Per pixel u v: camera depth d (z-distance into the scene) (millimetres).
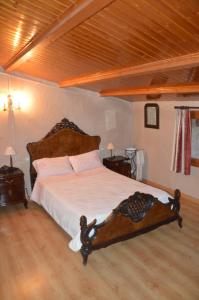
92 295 2717
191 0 1615
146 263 3230
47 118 5391
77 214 3455
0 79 4836
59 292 2773
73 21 2107
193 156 5102
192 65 2576
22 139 5203
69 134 5625
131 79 3783
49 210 4258
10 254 3498
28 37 2924
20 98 5055
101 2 1719
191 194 5207
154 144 5992
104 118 6125
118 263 3250
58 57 3461
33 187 5191
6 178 4684
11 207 5062
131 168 6422
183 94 4332
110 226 3299
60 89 5438
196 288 2771
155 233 3930
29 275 3062
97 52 2902
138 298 2656
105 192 4148
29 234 4023
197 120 4918
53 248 3625
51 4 2033
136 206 3482
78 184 4562
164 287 2801
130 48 2564
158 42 2295
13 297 2719
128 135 6598
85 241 3152
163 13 1823
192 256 3342
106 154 6328
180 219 4035
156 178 6070
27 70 4695
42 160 5168
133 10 1861
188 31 2008
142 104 6180
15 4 2184
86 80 4328
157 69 2875
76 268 3176
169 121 5492
